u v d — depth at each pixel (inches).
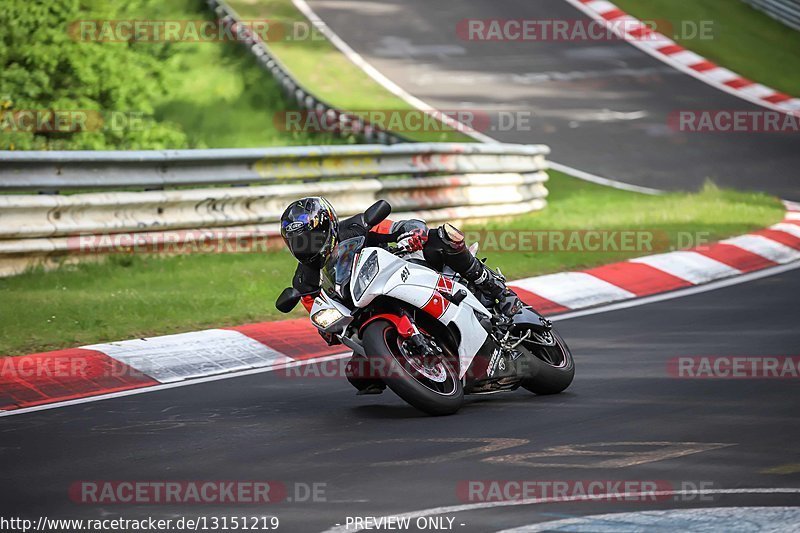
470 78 4409.5
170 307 1429.6
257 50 4156.0
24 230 1606.8
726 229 2086.6
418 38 4877.0
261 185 2085.4
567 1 5423.2
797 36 5388.8
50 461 863.7
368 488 767.1
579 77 4503.0
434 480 780.0
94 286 1581.0
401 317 978.1
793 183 3169.3
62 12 2502.5
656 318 1455.5
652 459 816.9
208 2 4473.4
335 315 969.5
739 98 4392.2
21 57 2470.5
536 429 925.8
